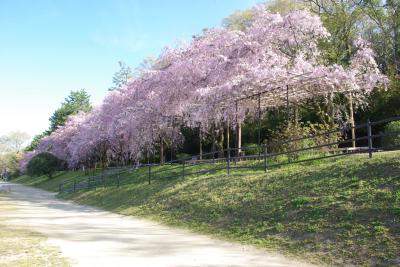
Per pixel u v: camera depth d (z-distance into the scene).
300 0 33.78
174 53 27.80
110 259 8.77
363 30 35.00
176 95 26.23
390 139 18.62
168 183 20.66
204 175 19.52
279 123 27.89
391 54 32.72
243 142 33.28
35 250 9.84
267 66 21.33
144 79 30.03
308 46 23.23
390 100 26.52
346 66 26.69
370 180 10.78
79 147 46.59
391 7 33.41
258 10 24.72
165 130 32.16
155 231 13.21
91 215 19.08
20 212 21.03
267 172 15.62
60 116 81.69
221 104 22.44
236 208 13.13
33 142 100.88
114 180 30.48
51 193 42.41
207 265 8.13
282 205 11.73
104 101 39.12
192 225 13.52
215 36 25.61
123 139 34.97
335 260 8.09
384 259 7.55
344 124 23.72
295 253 8.91
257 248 9.74
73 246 10.46
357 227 8.96
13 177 110.50
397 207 8.96
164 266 8.05
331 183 11.63
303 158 17.30
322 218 9.99
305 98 24.09
